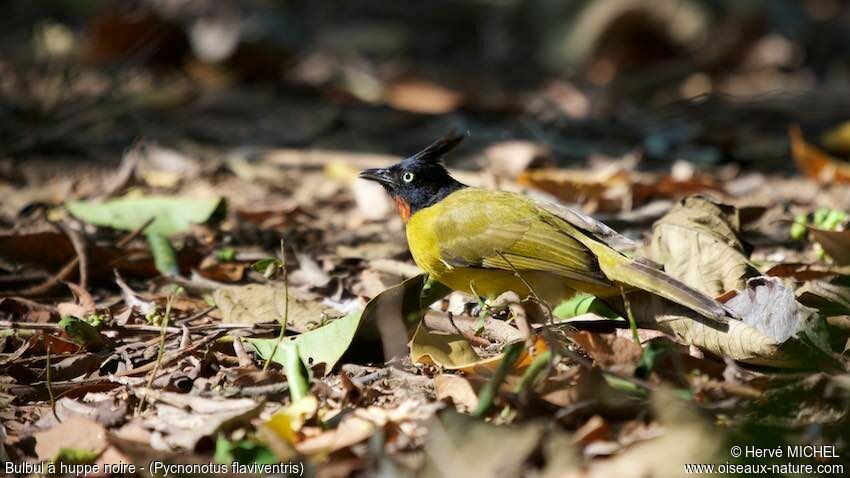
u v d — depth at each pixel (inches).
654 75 905.5
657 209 524.4
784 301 322.0
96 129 703.7
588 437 278.2
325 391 318.7
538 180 534.0
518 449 263.9
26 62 838.5
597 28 926.4
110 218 496.4
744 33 929.5
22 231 457.4
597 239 373.4
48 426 309.1
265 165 633.0
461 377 310.5
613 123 741.3
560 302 377.7
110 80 812.0
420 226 397.4
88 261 438.6
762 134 701.3
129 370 346.6
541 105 763.4
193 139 687.7
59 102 740.7
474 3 1005.2
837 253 403.2
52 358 356.8
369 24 995.9
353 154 657.0
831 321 330.0
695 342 341.1
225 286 422.9
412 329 352.5
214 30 850.1
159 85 808.3
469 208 387.5
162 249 456.4
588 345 309.6
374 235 509.0
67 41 884.6
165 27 846.5
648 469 259.4
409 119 738.2
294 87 817.5
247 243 493.4
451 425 270.4
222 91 806.5
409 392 322.3
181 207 496.1
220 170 621.9
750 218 480.1
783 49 924.0
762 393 293.3
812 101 781.9
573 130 722.2
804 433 276.1
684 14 921.5
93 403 323.0
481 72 914.7
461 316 378.6
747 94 829.2
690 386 297.7
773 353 316.2
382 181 422.9
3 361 358.3
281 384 324.5
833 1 1003.9
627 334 355.6
